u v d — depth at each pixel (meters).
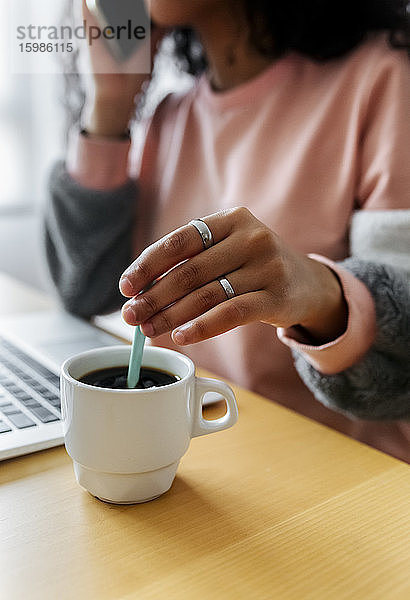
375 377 0.58
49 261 1.01
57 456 0.47
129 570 0.35
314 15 0.83
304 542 0.38
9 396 0.54
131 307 0.41
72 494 0.42
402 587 0.34
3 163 2.03
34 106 2.01
